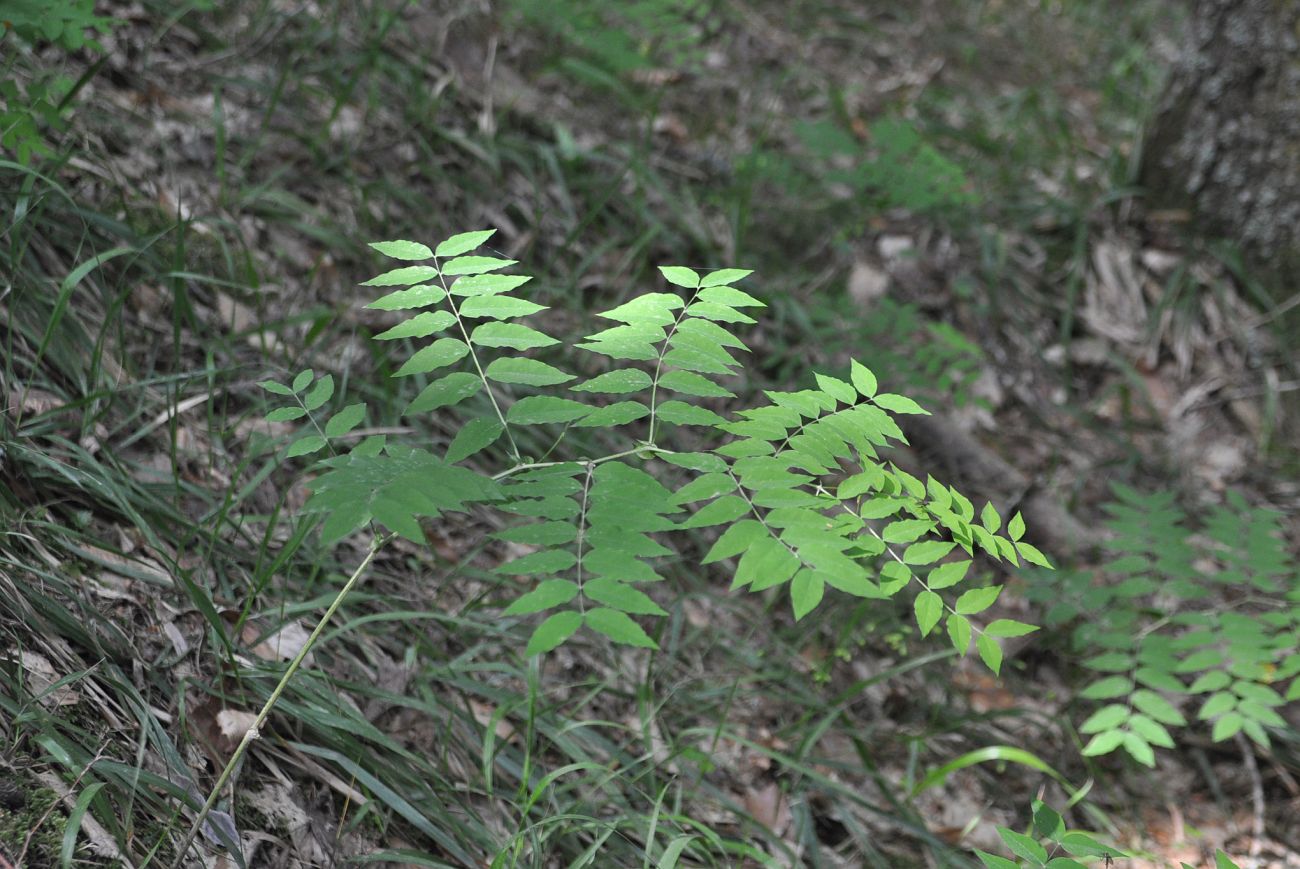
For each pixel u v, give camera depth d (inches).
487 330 59.7
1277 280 188.4
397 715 93.7
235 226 116.2
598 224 166.6
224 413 105.4
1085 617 135.2
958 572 57.3
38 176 96.1
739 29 231.1
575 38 186.9
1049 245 196.5
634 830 94.3
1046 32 275.0
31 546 81.0
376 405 121.1
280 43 156.0
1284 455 174.7
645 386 58.2
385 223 140.0
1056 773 113.6
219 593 91.8
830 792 107.3
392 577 105.8
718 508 52.3
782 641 125.5
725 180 186.9
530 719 88.4
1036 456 167.2
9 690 68.7
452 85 167.8
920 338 169.3
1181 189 195.9
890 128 183.5
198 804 72.1
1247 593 145.9
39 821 63.2
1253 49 186.4
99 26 97.1
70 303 106.1
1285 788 125.3
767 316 165.2
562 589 48.4
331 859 77.3
